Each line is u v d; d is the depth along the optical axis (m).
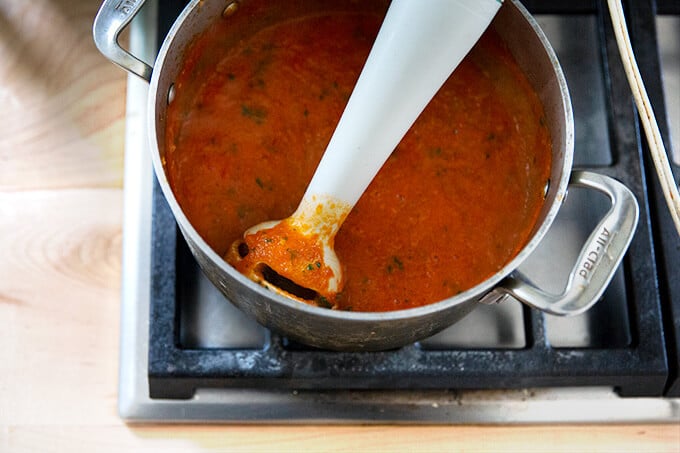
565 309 0.65
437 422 0.81
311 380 0.78
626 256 0.80
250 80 0.76
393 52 0.63
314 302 0.71
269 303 0.64
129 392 0.80
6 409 0.81
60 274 0.84
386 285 0.73
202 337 0.79
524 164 0.74
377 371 0.78
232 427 0.81
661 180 0.70
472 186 0.75
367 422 0.81
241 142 0.75
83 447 0.81
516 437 0.81
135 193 0.83
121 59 0.67
